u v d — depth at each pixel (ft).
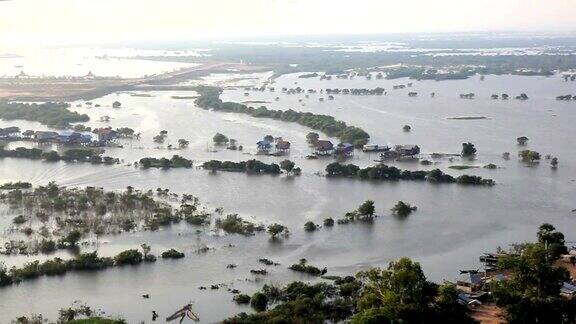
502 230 395.96
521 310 260.62
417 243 372.99
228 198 459.73
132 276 323.16
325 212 429.79
